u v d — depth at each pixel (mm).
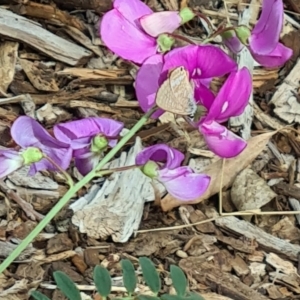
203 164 392
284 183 404
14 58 413
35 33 412
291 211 388
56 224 361
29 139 240
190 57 214
